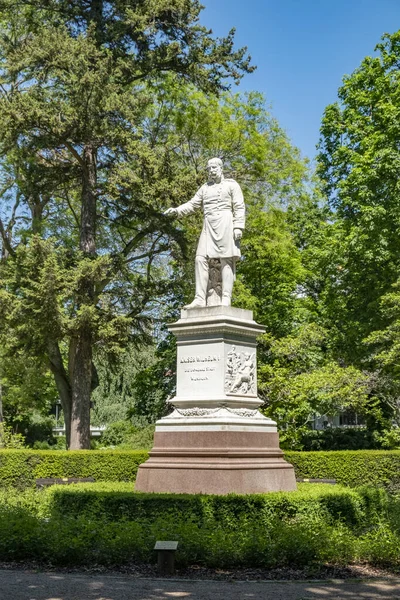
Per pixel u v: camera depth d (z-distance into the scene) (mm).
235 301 31219
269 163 34812
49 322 24594
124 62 27031
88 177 28156
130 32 27875
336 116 34438
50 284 23906
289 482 14852
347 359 30984
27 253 24969
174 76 32375
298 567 10055
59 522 11289
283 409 27938
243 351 15562
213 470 14016
